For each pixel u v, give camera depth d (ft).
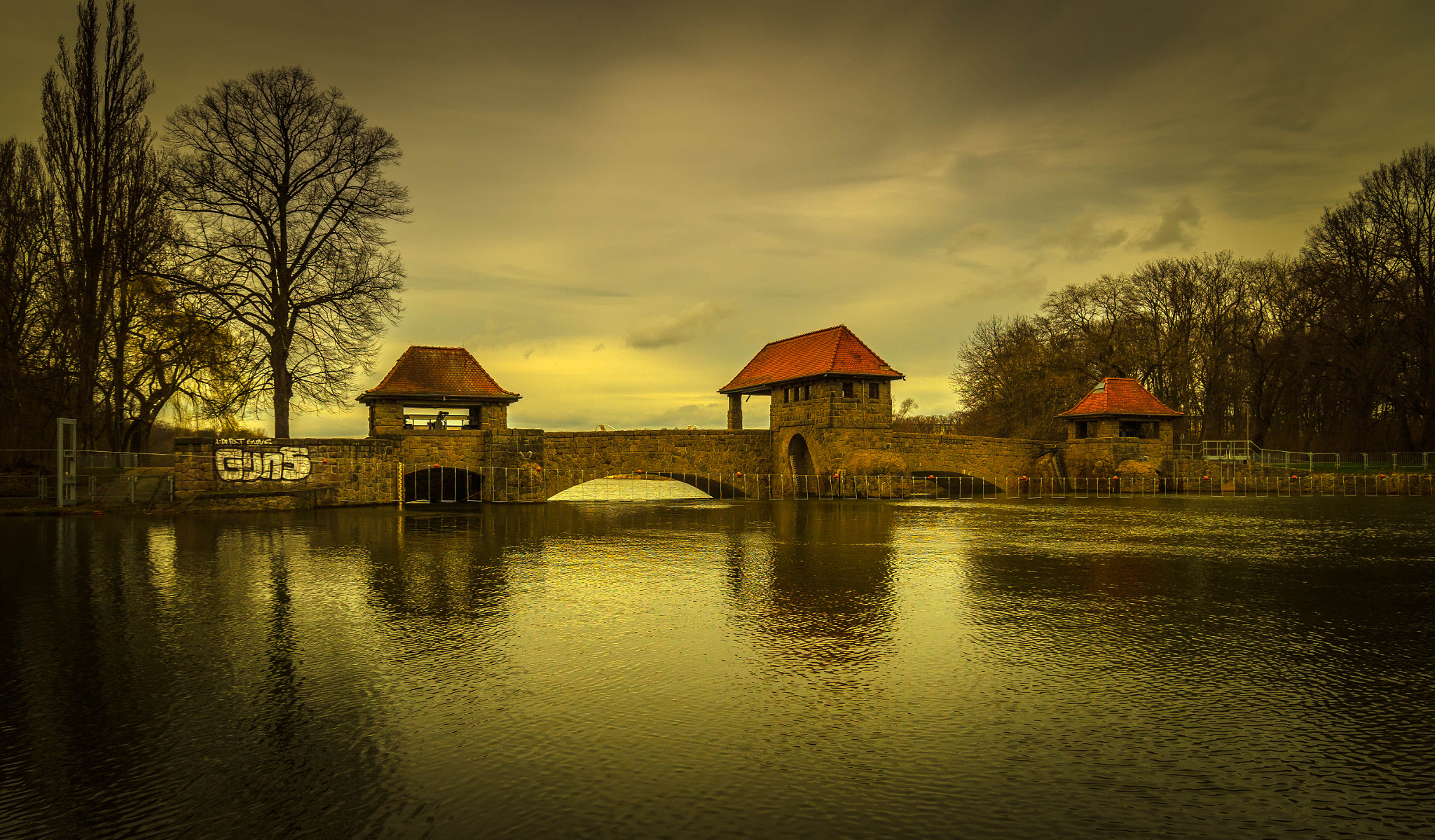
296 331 121.19
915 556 64.54
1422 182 168.86
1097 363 205.98
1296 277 183.32
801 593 48.21
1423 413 168.76
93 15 112.68
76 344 112.06
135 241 115.65
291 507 110.83
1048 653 34.88
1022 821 20.07
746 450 146.72
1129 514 107.96
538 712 27.63
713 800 21.17
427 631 38.63
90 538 74.79
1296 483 159.12
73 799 21.52
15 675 31.99
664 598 46.57
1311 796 21.44
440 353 132.26
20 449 108.88
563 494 160.45
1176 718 27.04
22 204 120.37
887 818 20.22
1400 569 58.23
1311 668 32.71
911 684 30.53
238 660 33.91
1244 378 205.87
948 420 260.42
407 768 23.29
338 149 120.26
